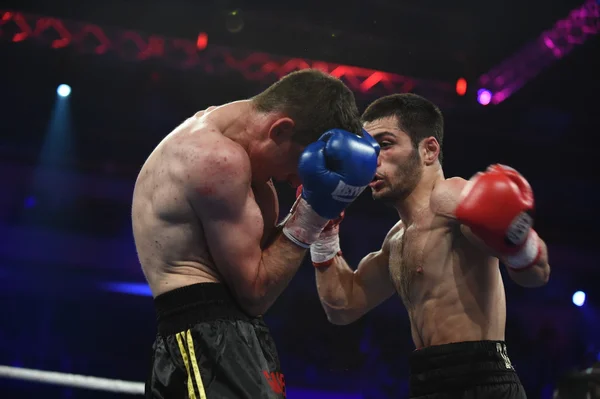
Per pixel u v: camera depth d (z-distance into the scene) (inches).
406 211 109.3
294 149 90.5
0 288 390.6
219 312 85.5
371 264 120.4
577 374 94.0
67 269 402.3
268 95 91.1
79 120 388.2
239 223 84.7
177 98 385.1
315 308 393.4
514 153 422.6
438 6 343.0
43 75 366.9
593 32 331.6
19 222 401.1
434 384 98.0
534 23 342.3
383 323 382.3
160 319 87.6
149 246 88.6
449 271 101.5
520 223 90.4
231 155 85.2
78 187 404.5
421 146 109.3
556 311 432.1
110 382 124.3
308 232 87.0
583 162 428.5
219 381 81.6
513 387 97.0
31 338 383.2
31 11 334.3
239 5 339.9
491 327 100.7
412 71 367.9
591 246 453.4
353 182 83.7
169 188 86.4
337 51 358.0
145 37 348.2
